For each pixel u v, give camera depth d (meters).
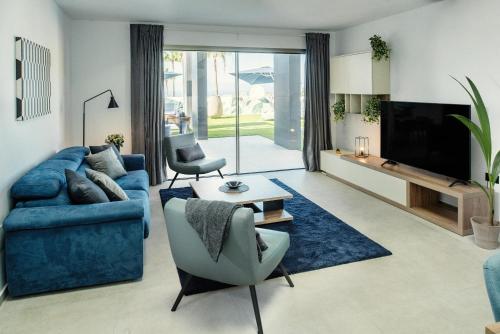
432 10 4.66
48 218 2.65
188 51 6.23
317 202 4.95
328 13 5.27
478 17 4.02
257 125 6.84
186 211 2.35
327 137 6.83
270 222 4.02
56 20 4.66
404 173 4.67
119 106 5.89
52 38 4.43
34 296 2.73
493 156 3.93
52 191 2.89
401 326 2.32
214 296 2.71
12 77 3.02
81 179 3.00
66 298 2.70
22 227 2.60
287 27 6.32
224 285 2.85
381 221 4.21
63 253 2.72
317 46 6.60
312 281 2.89
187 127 6.45
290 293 2.73
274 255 2.53
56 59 4.64
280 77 6.84
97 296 2.72
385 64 5.48
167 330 2.33
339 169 6.05
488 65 3.93
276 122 6.93
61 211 2.73
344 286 2.81
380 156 5.40
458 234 3.80
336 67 6.40
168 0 4.55
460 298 2.62
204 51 6.28
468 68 4.18
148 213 3.49
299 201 4.95
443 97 4.54
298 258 3.27
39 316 2.48
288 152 7.09
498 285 1.36
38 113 3.67
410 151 4.76
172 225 2.45
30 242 2.65
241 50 6.40
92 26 5.67
